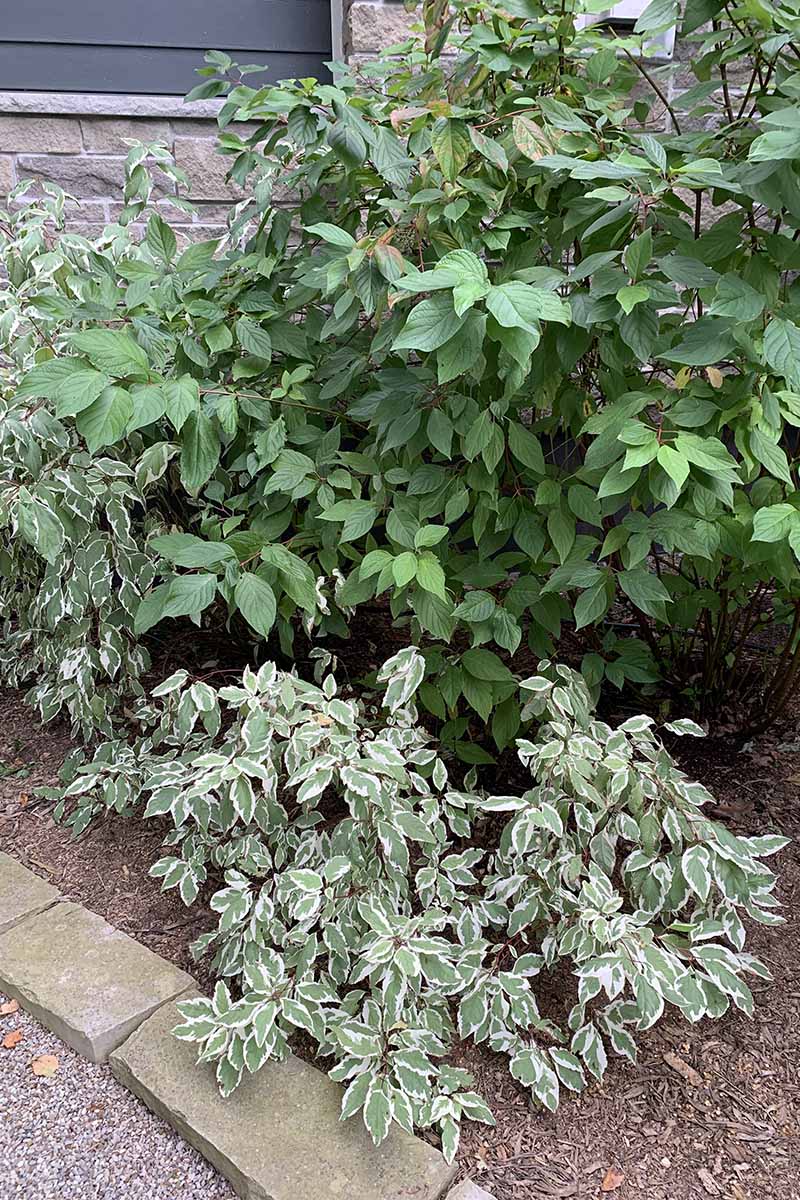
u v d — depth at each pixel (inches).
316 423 90.6
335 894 69.7
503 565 82.7
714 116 117.6
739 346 64.4
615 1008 65.3
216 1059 65.1
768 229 95.3
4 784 101.6
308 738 67.8
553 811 66.1
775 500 74.7
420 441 77.6
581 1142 61.5
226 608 113.9
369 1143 59.1
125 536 96.1
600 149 71.0
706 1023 70.6
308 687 74.2
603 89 77.4
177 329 84.3
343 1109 58.0
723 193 70.5
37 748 108.5
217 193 139.3
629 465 61.7
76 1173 60.3
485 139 67.4
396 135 78.4
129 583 95.5
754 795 94.0
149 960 74.7
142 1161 61.1
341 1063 61.4
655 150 60.9
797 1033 69.2
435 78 80.7
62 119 134.6
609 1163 60.1
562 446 91.2
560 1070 63.7
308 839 74.9
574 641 117.3
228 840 81.6
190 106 135.6
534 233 76.4
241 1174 57.3
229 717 104.9
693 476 67.2
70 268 102.3
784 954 76.4
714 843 66.4
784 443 91.1
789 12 71.5
